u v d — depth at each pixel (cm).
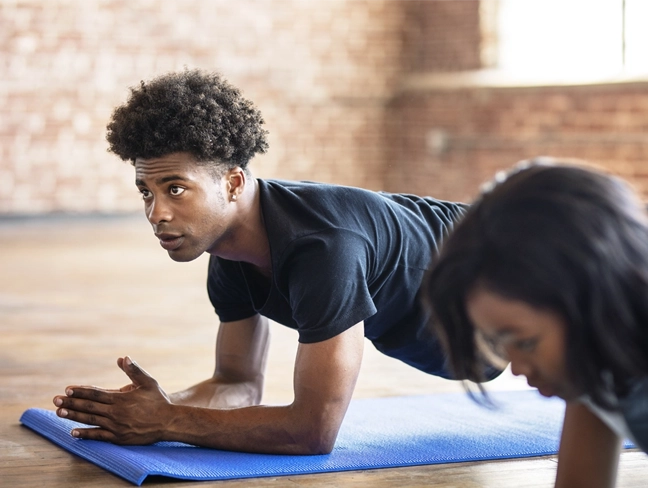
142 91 185
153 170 183
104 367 332
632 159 714
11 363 336
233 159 188
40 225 830
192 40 867
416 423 242
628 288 85
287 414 198
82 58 833
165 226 185
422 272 203
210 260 227
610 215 86
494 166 834
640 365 89
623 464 214
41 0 815
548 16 788
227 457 200
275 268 190
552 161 97
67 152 838
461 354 98
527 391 285
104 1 834
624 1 723
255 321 232
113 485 191
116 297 506
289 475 195
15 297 497
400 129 944
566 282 85
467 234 90
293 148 917
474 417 251
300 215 192
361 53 924
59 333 400
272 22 894
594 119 741
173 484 189
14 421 249
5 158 820
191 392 226
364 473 200
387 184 954
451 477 200
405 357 220
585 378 89
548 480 200
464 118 862
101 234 788
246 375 233
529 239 86
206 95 184
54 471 201
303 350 191
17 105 818
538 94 784
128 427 203
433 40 903
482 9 838
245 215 193
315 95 916
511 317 88
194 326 426
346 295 186
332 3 911
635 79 702
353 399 274
